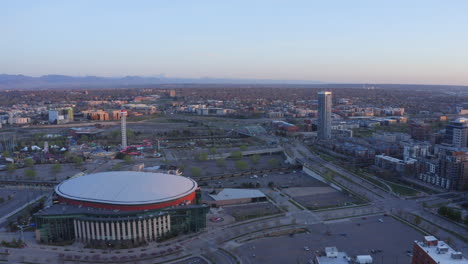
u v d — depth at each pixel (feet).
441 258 640.17
